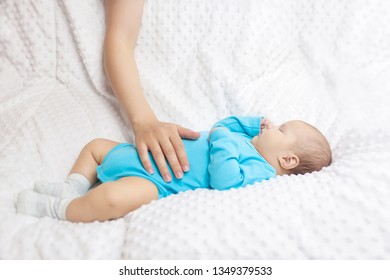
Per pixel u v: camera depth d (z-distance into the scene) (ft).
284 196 2.45
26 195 2.66
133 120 3.30
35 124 3.44
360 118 3.63
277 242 2.20
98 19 4.04
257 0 4.17
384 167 2.48
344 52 4.22
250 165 2.97
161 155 2.93
